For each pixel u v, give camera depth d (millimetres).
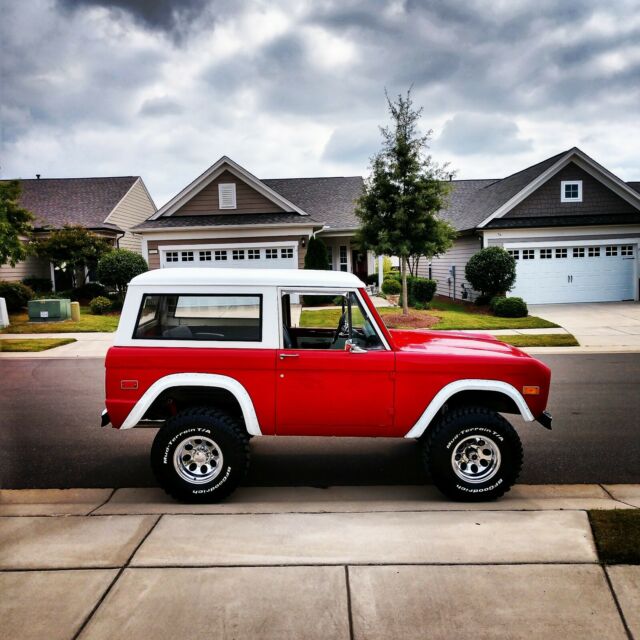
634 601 2885
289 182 27391
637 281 20594
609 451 5773
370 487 4805
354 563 3256
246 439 4391
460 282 23375
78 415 7270
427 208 15688
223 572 3162
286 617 2764
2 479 5020
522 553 3357
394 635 2639
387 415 4367
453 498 4402
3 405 7793
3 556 3352
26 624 2709
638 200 20562
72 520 3902
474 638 2619
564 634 2643
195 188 21312
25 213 18531
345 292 4406
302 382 4301
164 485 4305
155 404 4496
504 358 4375
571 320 16078
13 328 15812
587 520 3822
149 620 2740
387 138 15719
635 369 9953
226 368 4281
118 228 25281
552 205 20734
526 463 5430
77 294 22375
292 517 3953
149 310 4367
